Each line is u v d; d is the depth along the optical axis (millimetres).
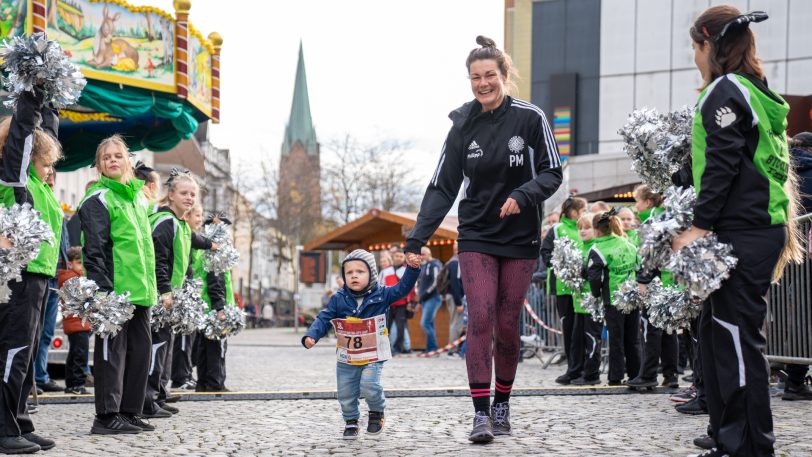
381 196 52312
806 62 37094
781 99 4555
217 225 9297
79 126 16875
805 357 8133
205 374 9430
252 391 9453
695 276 4395
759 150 4473
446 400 8781
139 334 6770
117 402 6602
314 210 57656
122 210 6586
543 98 41000
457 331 18797
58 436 6449
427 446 5816
